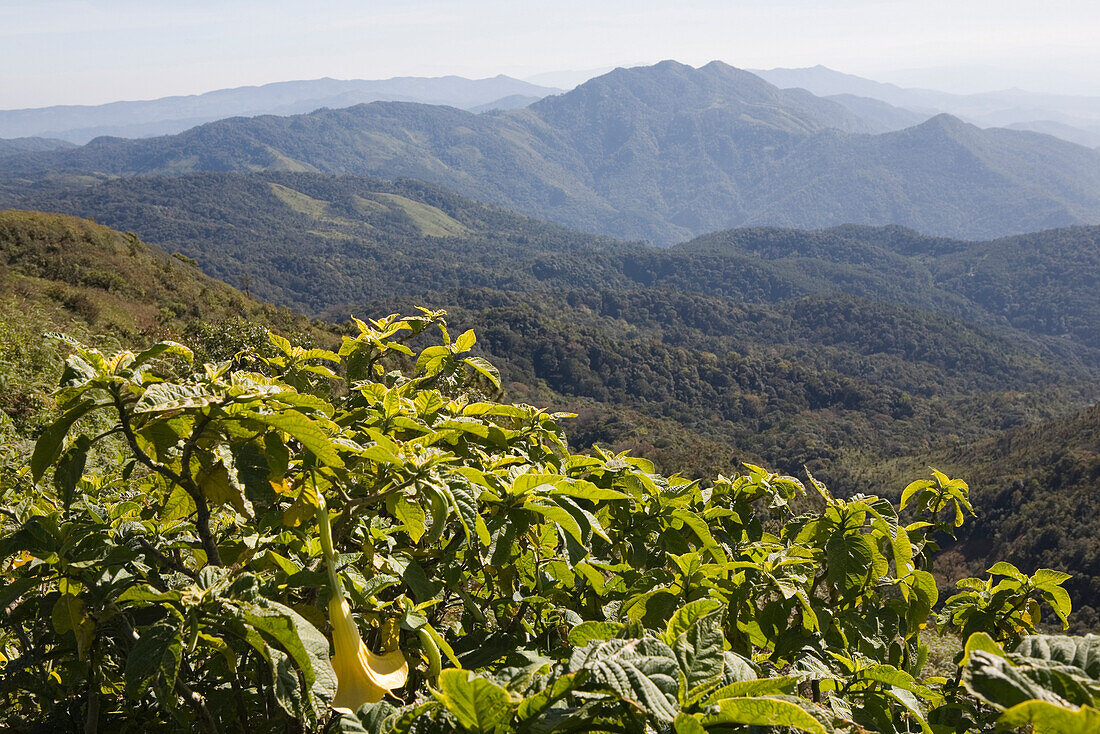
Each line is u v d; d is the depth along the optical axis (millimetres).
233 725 1745
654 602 1776
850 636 2166
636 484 2199
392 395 2076
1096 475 63250
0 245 40156
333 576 1386
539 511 1642
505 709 901
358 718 1151
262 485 1481
